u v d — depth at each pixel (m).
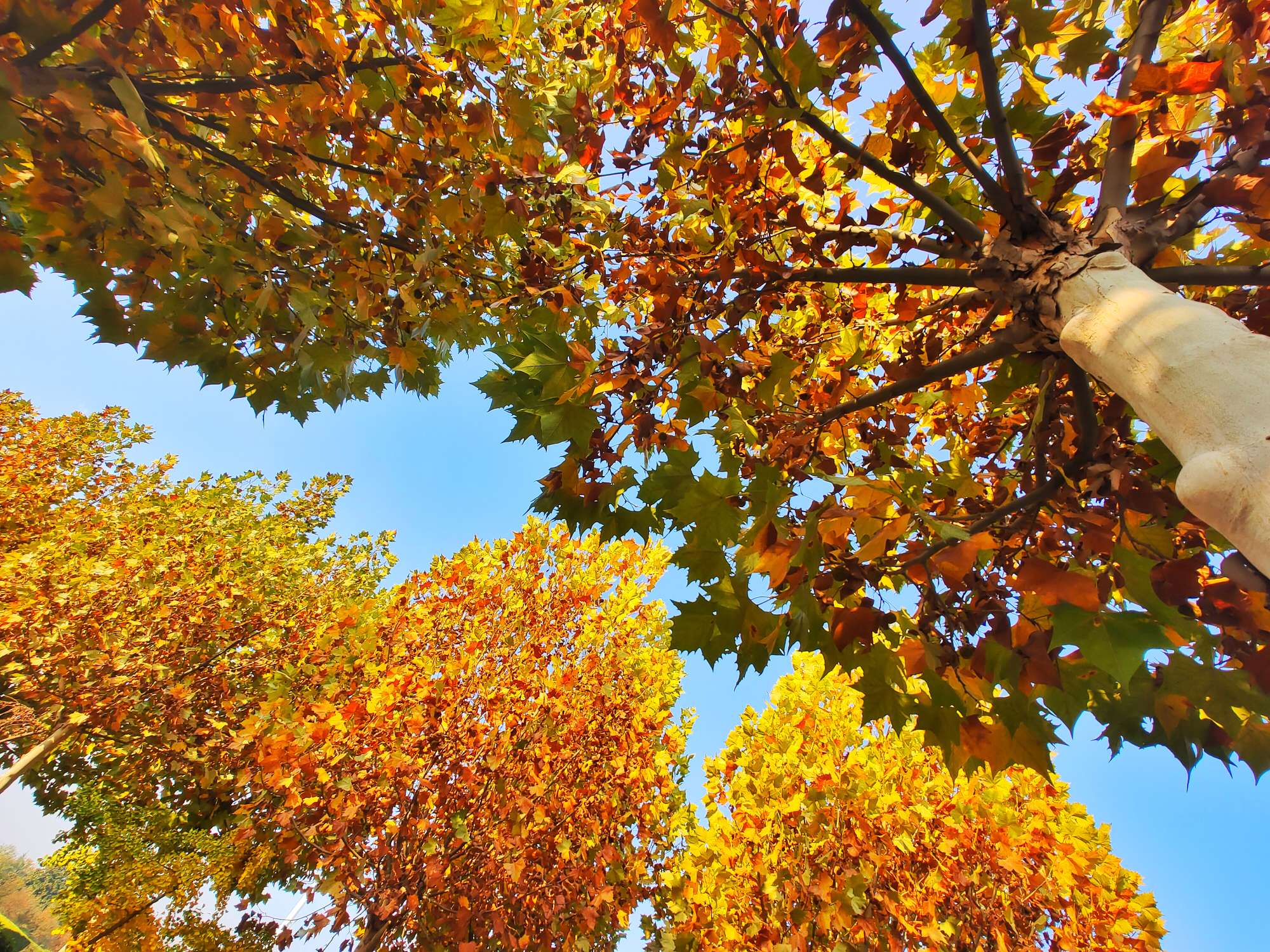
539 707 6.93
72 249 2.18
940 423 3.31
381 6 2.79
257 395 3.16
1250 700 1.75
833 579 1.90
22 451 11.10
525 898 6.32
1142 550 1.73
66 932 9.04
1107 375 1.36
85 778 9.76
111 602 7.91
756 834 6.47
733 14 1.88
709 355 2.37
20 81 1.69
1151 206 1.70
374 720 5.72
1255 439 0.95
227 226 2.62
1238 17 1.51
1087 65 2.09
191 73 2.49
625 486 2.33
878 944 5.62
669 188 2.60
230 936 8.62
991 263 1.82
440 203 3.25
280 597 10.84
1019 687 1.83
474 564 8.09
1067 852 6.10
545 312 2.22
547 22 3.36
